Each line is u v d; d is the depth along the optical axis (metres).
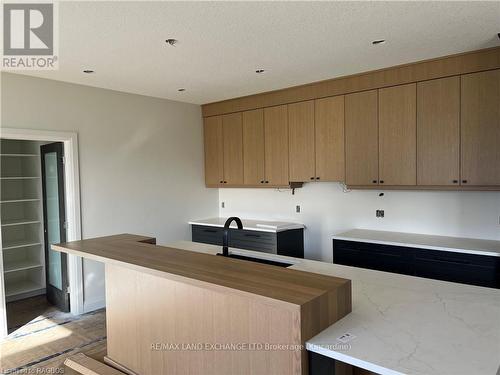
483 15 2.44
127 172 4.64
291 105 4.55
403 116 3.68
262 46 2.98
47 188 4.56
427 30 2.69
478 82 3.25
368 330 1.49
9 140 5.06
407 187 3.73
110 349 2.65
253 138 4.96
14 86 3.67
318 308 1.47
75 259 4.17
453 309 1.70
